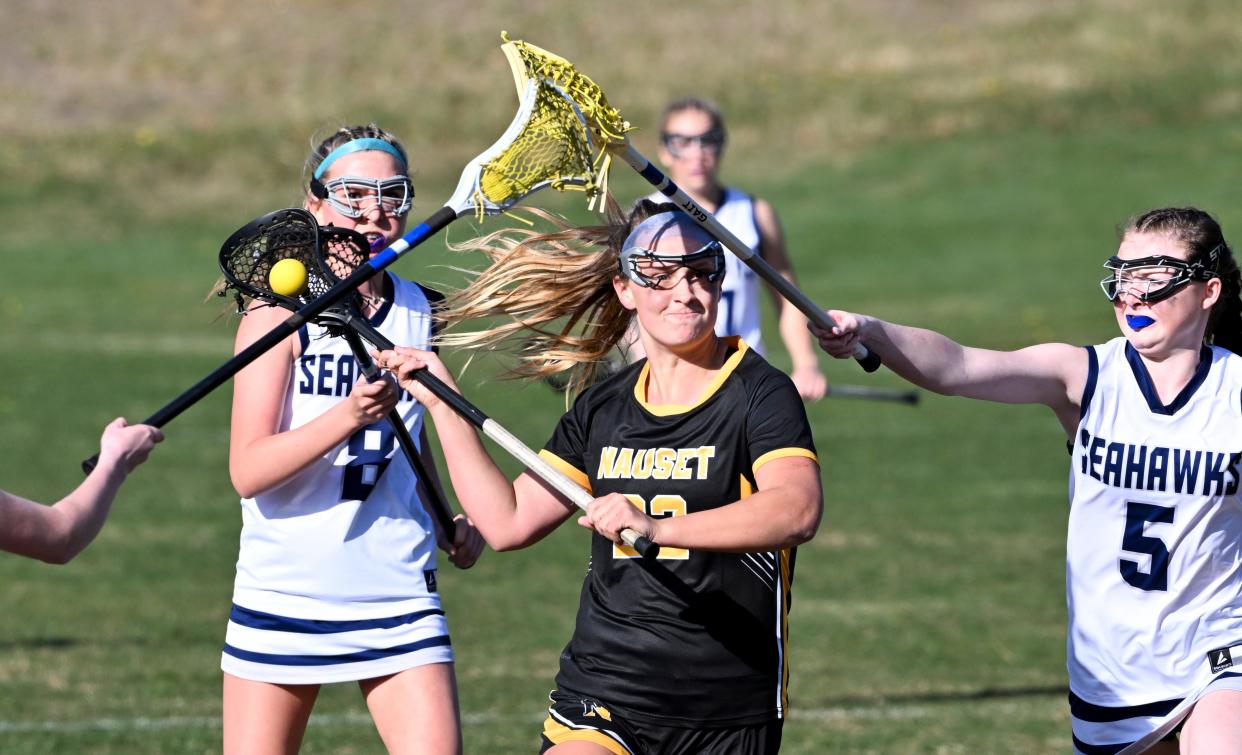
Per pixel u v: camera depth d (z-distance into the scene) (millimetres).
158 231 92812
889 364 15273
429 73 113875
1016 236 86062
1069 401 15758
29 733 22859
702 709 13867
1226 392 15047
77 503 12547
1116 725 15391
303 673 15148
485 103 109188
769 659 14008
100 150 103062
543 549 37094
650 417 14234
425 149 103500
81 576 33844
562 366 15852
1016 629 29531
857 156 100625
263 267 15555
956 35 116500
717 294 14234
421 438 16250
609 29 118625
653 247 13977
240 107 110125
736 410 13938
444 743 14859
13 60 115062
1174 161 96438
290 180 99625
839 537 37312
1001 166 97625
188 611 31188
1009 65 111312
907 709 24438
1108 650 15406
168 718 23938
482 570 34906
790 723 23625
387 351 14578
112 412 52531
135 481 43469
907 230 87938
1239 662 14820
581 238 15523
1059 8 119438
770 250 27016
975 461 46531
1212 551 15023
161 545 36656
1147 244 15109
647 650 13898
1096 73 109250
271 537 15344
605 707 14031
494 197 14711
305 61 115875
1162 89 106562
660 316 14078
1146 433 15141
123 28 120688
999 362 15477
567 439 14781
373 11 123125
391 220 16156
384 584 15297
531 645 28766
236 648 15391
